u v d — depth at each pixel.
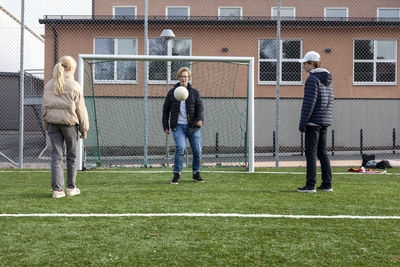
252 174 7.92
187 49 16.05
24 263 2.80
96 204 4.80
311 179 5.71
